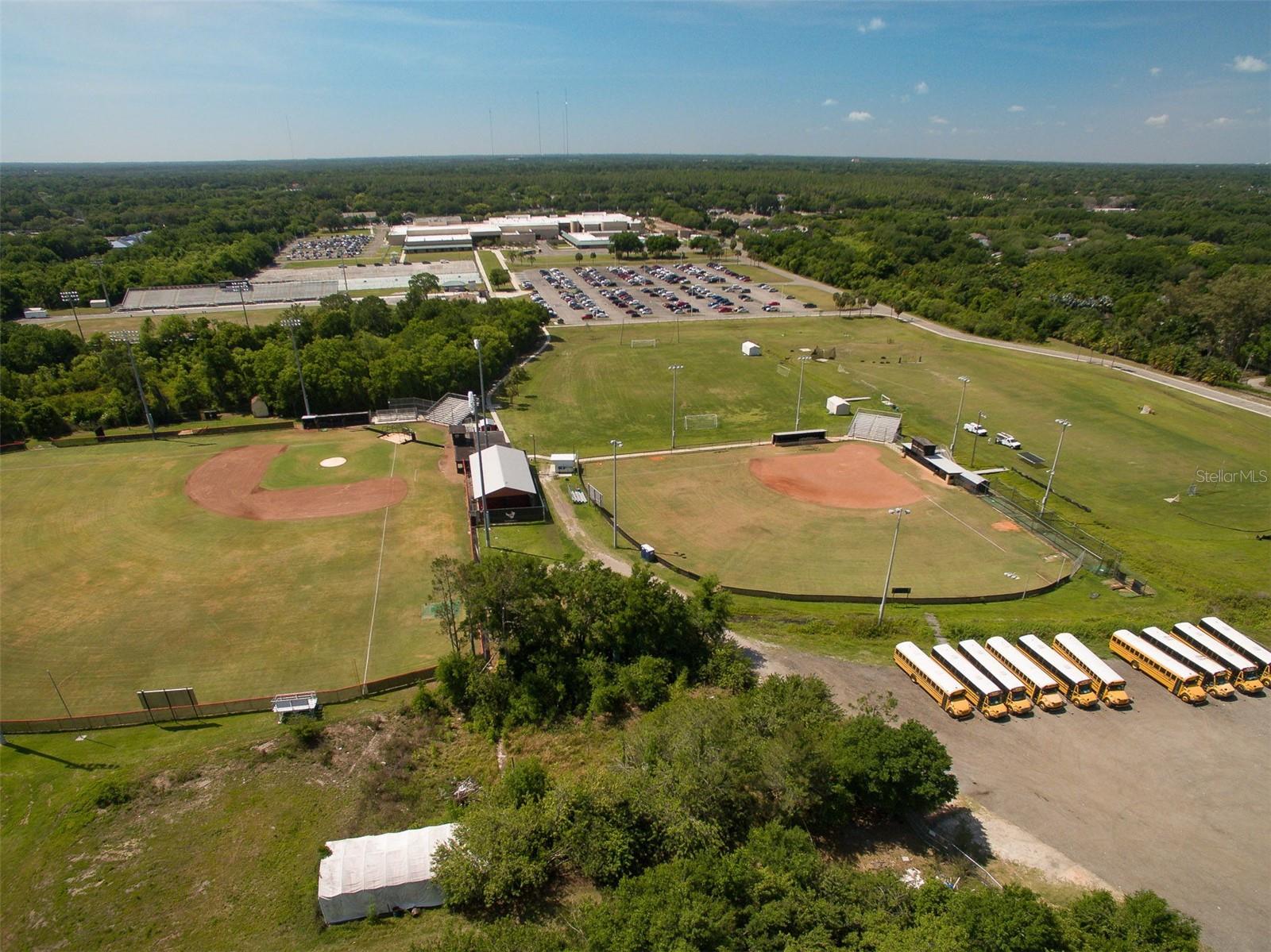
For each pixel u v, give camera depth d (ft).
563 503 309.22
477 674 187.73
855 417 400.67
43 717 182.80
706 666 200.13
